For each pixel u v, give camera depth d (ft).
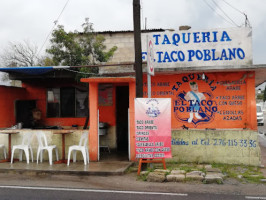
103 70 36.52
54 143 35.12
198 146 34.50
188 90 36.19
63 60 42.91
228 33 35.45
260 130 80.02
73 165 31.83
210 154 34.30
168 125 28.76
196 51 36.01
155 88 36.83
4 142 36.40
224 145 34.09
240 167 32.45
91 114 34.30
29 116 47.39
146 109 28.76
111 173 28.68
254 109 34.65
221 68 33.55
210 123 35.68
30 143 35.40
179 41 36.37
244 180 26.63
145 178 26.71
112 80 33.19
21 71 38.11
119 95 43.88
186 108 36.19
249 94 34.86
